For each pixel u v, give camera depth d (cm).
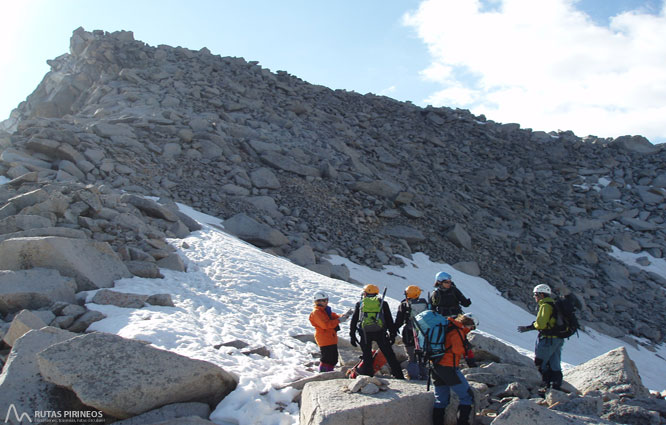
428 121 5075
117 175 2184
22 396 580
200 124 3045
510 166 4538
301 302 1279
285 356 839
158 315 886
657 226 3825
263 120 3759
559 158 4775
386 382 640
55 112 3816
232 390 648
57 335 651
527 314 2398
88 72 3997
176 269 1311
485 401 675
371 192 3055
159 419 570
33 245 988
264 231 2084
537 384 801
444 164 4322
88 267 1044
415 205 3180
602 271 3186
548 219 3719
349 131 4178
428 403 593
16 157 1975
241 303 1162
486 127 5209
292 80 4969
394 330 739
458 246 2902
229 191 2516
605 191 4262
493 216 3578
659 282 3177
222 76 4309
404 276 2375
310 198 2747
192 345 769
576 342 2231
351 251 2425
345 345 970
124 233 1390
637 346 2466
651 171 4500
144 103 3375
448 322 603
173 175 2450
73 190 1470
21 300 861
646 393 784
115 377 569
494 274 2727
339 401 557
